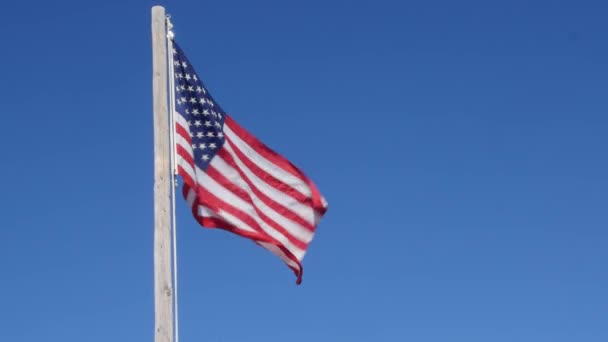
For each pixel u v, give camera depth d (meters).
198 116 15.87
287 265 16.84
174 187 14.67
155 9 15.38
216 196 15.83
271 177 16.88
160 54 15.14
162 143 14.58
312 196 16.95
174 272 13.92
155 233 13.96
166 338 13.29
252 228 16.00
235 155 16.34
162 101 14.88
